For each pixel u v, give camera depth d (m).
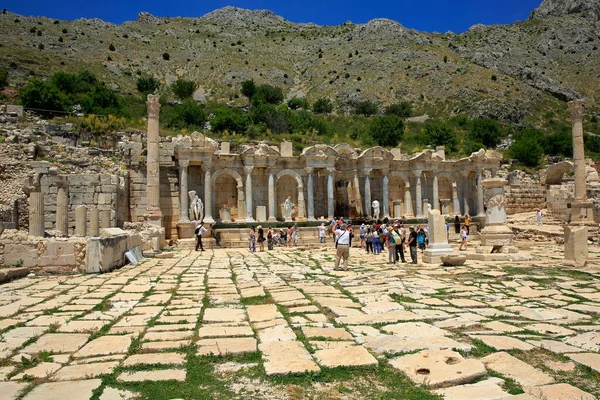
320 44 185.62
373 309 10.78
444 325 9.14
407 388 5.96
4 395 5.74
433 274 17.67
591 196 48.59
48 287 14.32
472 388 5.91
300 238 40.66
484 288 14.13
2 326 9.18
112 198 32.41
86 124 45.72
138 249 24.86
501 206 24.39
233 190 43.47
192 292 13.44
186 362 7.00
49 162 32.69
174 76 137.38
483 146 76.12
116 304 11.56
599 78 141.12
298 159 44.16
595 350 7.43
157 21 199.62
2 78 74.25
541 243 36.31
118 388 6.02
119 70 125.75
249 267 20.78
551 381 6.10
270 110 71.81
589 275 17.00
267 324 9.33
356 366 6.72
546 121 108.62
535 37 181.38
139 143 38.53
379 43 167.12
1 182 31.38
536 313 10.34
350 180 47.09
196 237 33.31
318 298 12.12
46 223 31.34
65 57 123.19
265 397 5.78
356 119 90.44
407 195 48.28
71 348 7.73
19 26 140.50
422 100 119.69
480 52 161.50
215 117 67.94
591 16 186.25
